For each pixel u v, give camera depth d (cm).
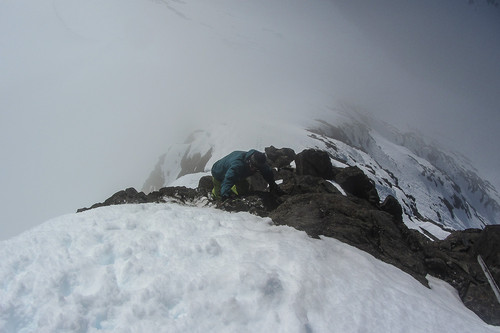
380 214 633
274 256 426
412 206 3409
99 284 369
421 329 365
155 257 410
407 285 454
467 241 699
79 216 496
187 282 373
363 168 3334
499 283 565
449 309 432
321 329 342
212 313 340
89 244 426
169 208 553
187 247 422
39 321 322
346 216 612
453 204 6806
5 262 389
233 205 624
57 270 377
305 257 430
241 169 639
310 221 563
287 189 795
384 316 369
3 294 355
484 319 505
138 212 517
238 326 334
